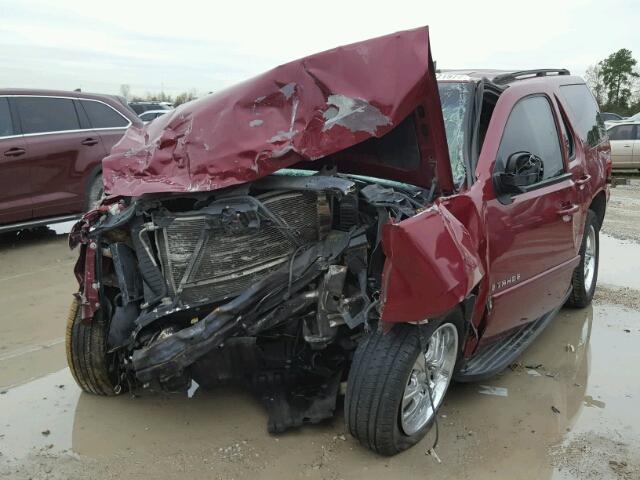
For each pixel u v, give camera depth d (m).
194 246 3.20
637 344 4.78
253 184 3.25
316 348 3.29
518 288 3.79
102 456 3.20
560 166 4.42
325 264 3.15
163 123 3.66
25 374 4.14
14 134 7.28
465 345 3.49
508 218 3.56
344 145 3.10
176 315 3.21
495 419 3.60
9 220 7.28
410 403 3.23
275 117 3.22
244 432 3.42
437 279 2.73
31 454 3.21
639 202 12.22
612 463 3.18
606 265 7.13
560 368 4.33
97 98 8.18
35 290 5.89
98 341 3.58
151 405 3.73
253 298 3.09
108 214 3.39
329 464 3.13
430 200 3.35
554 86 4.72
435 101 3.10
